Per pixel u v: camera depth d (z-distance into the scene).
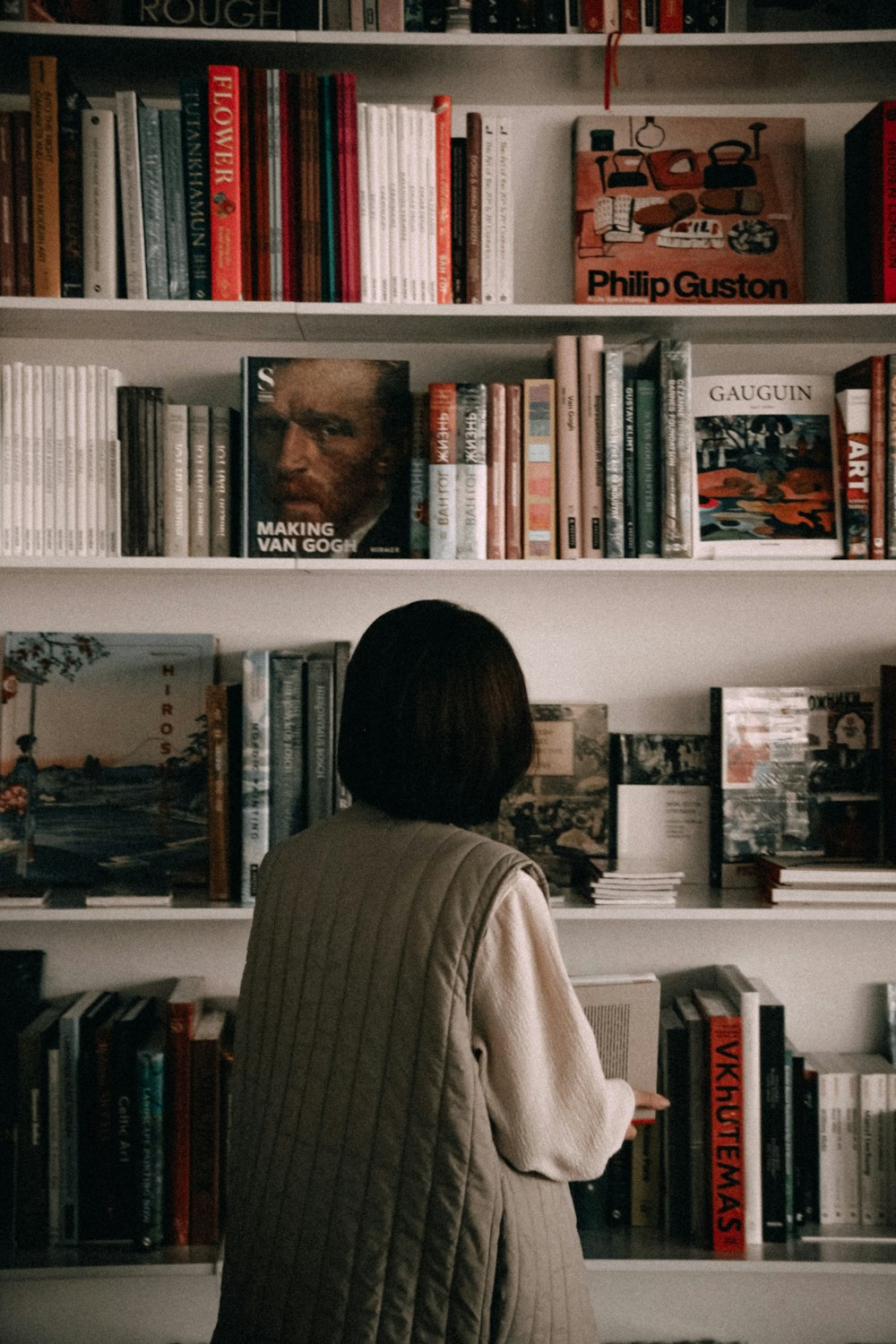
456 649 1.08
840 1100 1.73
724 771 1.80
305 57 1.68
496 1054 1.02
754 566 1.65
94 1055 1.65
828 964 1.91
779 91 1.82
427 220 1.64
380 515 1.69
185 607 1.88
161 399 1.66
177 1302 1.86
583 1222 1.71
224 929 1.89
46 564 1.62
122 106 1.60
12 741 1.83
